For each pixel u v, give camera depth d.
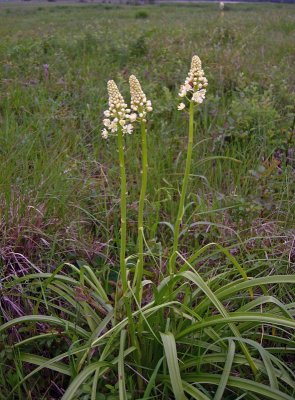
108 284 3.54
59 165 4.55
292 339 3.03
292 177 4.73
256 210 4.13
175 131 5.86
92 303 2.99
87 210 4.22
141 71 7.85
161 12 26.80
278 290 3.50
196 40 11.20
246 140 5.49
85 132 5.66
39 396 2.92
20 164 4.61
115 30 13.26
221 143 5.29
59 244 3.70
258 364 2.72
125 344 2.84
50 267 3.54
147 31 10.98
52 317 2.89
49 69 7.94
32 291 3.23
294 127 5.56
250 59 8.77
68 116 5.85
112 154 5.16
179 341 2.78
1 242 3.58
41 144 5.18
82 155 5.20
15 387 2.71
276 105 6.39
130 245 3.79
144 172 2.55
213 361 2.71
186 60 8.47
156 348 2.81
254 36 11.79
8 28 16.56
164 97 6.69
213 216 4.05
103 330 3.00
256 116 5.74
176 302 2.64
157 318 2.80
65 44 10.30
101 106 6.18
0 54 9.34
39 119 5.62
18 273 3.51
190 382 2.68
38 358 2.87
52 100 6.18
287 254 3.76
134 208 4.21
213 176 4.91
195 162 5.06
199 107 6.27
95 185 4.46
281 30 14.29
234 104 5.81
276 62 8.99
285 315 2.74
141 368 2.79
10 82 7.32
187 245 3.96
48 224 3.84
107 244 3.75
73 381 2.45
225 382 2.45
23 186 4.15
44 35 10.91
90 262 3.73
